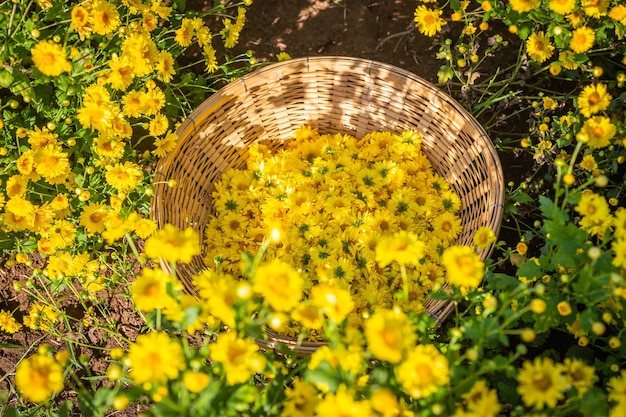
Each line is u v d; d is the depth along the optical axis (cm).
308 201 140
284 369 112
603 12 133
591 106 122
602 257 112
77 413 139
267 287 106
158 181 132
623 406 106
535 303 107
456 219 139
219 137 142
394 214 140
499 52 152
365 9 156
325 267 129
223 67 146
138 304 108
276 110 146
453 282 112
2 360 141
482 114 151
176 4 146
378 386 107
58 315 137
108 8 128
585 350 127
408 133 143
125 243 143
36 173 129
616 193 140
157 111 134
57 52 121
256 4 156
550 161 145
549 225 114
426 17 140
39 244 131
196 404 106
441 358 106
